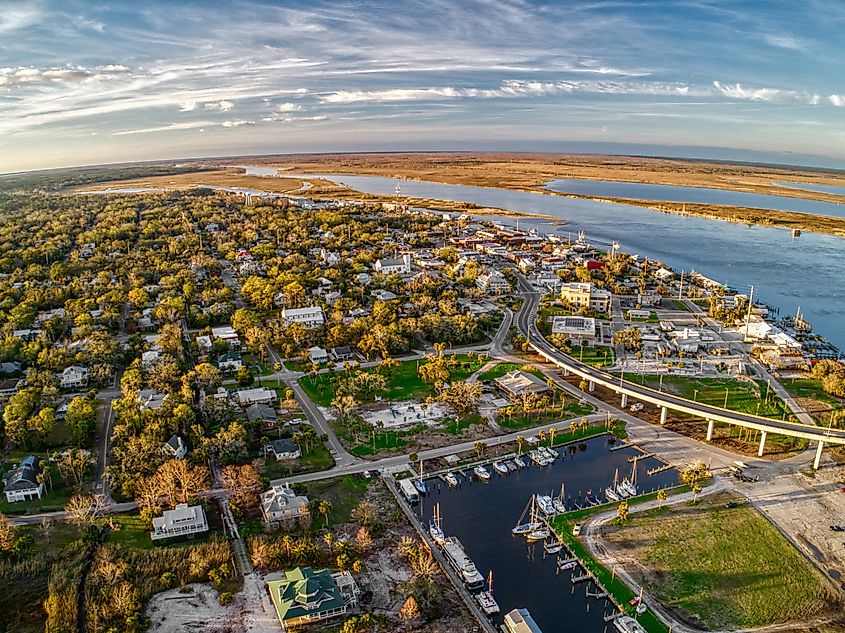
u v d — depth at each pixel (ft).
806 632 483.51
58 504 624.59
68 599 488.85
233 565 534.37
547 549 578.25
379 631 476.13
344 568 538.88
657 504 644.27
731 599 517.14
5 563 526.98
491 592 526.16
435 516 629.10
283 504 600.80
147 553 544.21
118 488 639.76
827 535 595.06
